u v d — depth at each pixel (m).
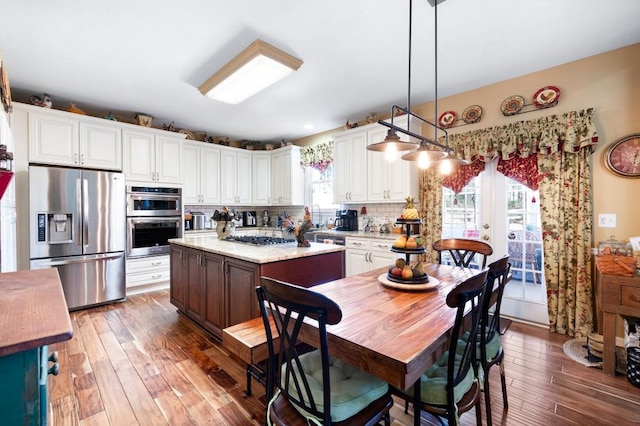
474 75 2.99
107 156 3.76
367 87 3.26
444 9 2.00
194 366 2.23
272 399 1.25
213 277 2.69
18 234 3.16
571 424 1.63
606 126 2.57
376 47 2.45
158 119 4.41
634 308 1.99
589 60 2.64
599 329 2.60
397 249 1.85
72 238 3.39
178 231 4.39
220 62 2.69
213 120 4.46
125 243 3.84
